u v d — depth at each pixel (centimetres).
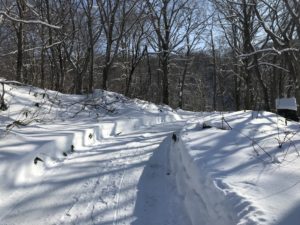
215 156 664
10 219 578
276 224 392
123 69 3300
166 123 1628
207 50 4691
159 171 808
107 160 887
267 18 2658
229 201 467
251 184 511
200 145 755
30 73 2547
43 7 2058
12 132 905
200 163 630
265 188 494
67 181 736
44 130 1006
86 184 724
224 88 4681
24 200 643
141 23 2712
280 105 1278
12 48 2458
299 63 1716
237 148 710
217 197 500
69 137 955
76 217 585
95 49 2967
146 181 746
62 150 905
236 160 629
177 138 937
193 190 610
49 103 1355
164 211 607
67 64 2714
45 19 1980
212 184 532
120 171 803
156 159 894
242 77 3597
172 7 3275
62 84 2141
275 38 1717
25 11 1641
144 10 2566
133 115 1577
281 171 554
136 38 3206
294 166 575
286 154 644
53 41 2081
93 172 794
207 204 529
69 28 2272
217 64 4725
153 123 1650
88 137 1062
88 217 585
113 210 610
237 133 836
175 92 5078
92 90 1847
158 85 3800
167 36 3259
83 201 645
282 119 1047
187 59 3847
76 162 860
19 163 718
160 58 3469
